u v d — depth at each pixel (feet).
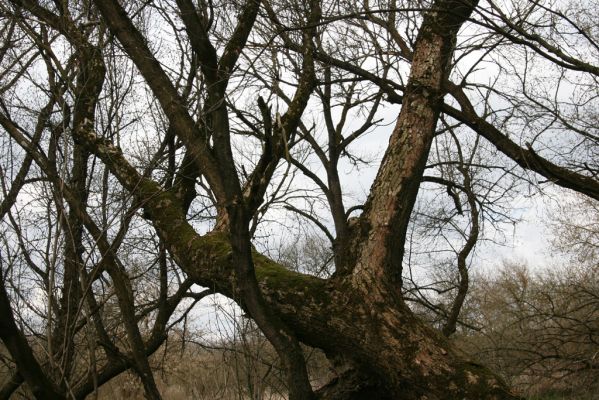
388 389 13.64
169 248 15.21
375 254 14.02
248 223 11.71
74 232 14.79
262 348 18.60
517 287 38.06
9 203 13.43
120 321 19.51
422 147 15.07
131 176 15.30
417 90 15.66
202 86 14.83
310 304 13.74
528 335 33.35
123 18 15.10
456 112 20.65
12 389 14.10
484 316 36.24
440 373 12.86
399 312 13.58
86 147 15.65
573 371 31.83
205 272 14.28
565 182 19.61
